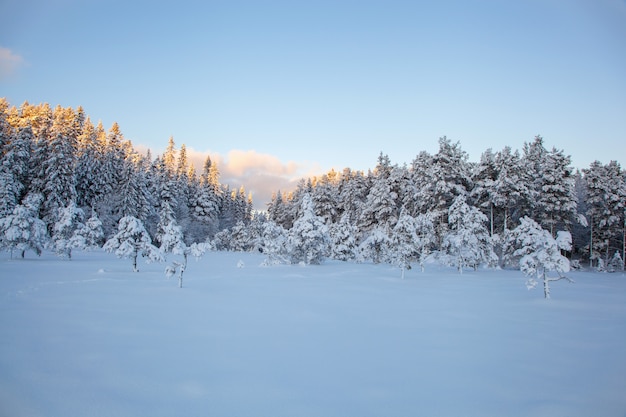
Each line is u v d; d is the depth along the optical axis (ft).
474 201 139.64
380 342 29.27
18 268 70.23
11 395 17.28
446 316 40.55
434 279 80.84
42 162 136.56
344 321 36.60
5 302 38.83
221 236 216.33
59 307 37.32
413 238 86.17
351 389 19.70
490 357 25.96
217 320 34.96
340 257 137.49
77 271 69.92
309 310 41.52
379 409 17.40
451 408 17.74
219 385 19.58
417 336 31.48
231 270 89.45
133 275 68.59
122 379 19.85
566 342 30.22
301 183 253.85
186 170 269.64
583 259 163.63
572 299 53.98
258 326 33.19
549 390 20.24
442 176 128.67
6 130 151.23
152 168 211.61
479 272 103.55
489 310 44.73
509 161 131.34
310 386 19.90
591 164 149.48
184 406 16.99
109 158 170.81
